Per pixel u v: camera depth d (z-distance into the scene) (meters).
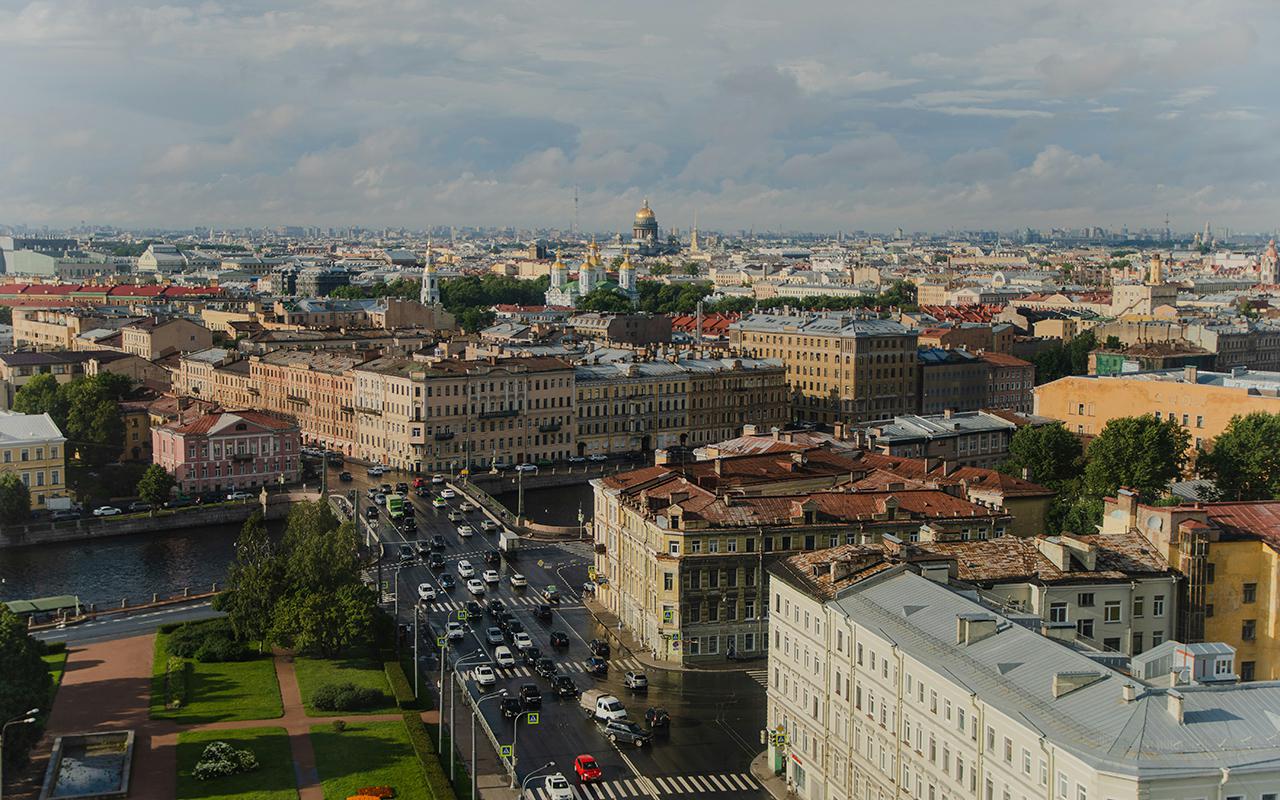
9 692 146.38
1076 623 140.25
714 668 197.88
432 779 149.75
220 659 197.88
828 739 144.88
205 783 149.50
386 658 199.38
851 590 144.12
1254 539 146.88
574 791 151.12
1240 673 147.38
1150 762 97.00
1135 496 155.62
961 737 116.88
